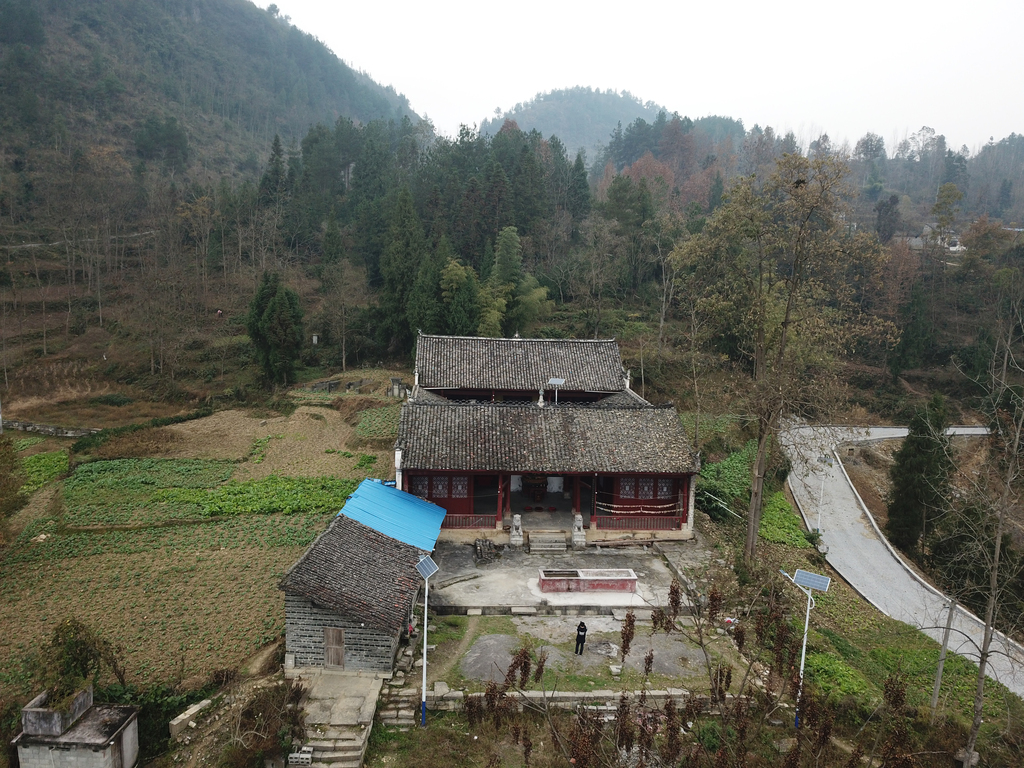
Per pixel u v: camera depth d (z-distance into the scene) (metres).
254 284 77.00
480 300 61.03
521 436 33.91
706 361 60.56
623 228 78.44
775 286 36.44
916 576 36.66
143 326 65.44
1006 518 23.86
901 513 40.56
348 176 113.69
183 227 85.50
